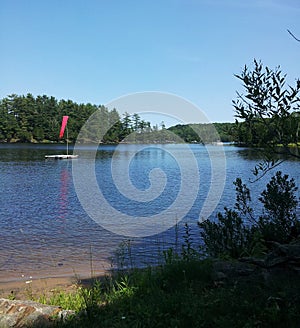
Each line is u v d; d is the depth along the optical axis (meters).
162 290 4.77
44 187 24.78
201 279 4.99
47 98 102.19
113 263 8.55
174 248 9.62
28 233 12.29
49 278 7.68
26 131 98.00
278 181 6.76
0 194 21.58
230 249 6.02
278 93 3.56
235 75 3.69
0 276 7.84
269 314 3.68
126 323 3.93
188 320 3.71
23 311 4.43
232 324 3.59
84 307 4.55
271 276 4.70
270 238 6.18
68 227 13.22
